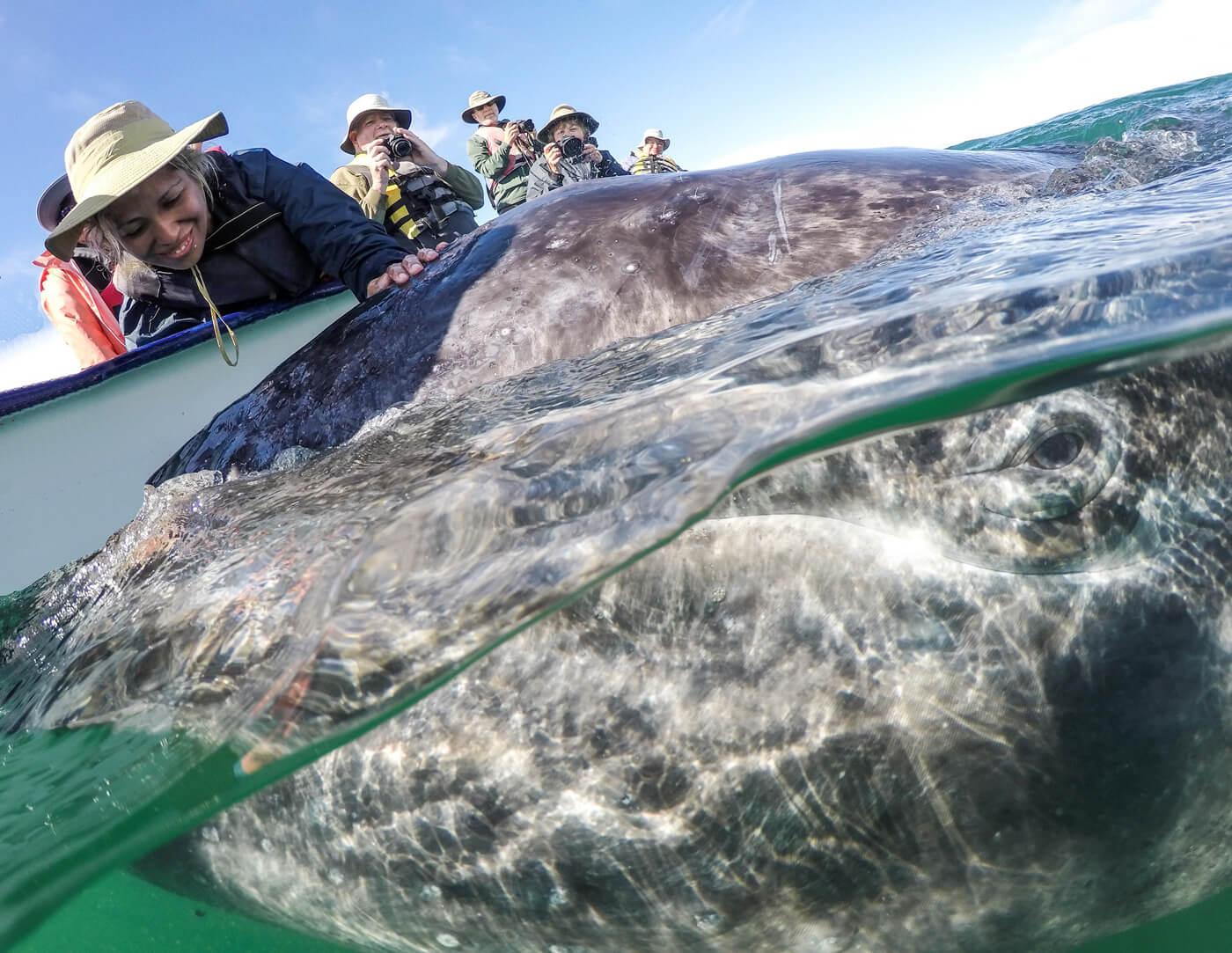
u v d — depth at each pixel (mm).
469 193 3354
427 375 1440
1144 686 782
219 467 1534
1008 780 786
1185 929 964
